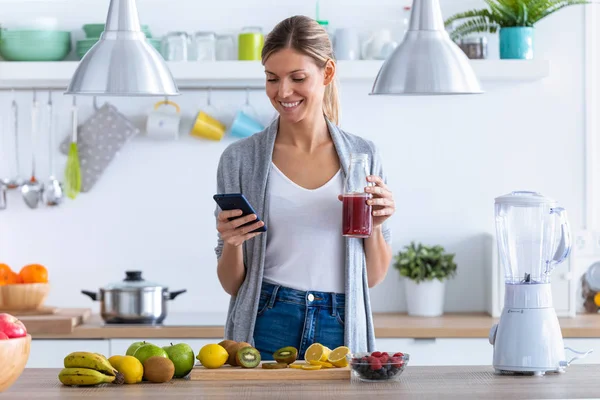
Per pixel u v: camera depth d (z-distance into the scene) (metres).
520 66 3.96
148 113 4.24
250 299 2.59
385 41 4.03
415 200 4.25
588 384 2.08
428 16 2.49
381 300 4.24
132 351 2.21
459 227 4.25
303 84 2.50
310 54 2.49
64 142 4.25
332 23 4.25
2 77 3.98
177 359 2.18
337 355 2.24
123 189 4.25
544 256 2.33
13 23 4.07
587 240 4.16
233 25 4.26
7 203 4.26
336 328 2.57
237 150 2.70
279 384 2.09
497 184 4.26
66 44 4.09
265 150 2.66
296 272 2.59
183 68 3.95
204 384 2.09
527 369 2.21
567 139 4.26
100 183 4.25
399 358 2.14
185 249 4.26
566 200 4.27
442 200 4.25
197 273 4.25
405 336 3.68
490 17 4.04
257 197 2.63
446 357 3.69
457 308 4.25
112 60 2.44
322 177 2.64
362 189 2.48
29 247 4.26
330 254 2.59
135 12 2.52
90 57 2.46
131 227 4.26
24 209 4.26
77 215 4.26
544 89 4.25
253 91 4.23
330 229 2.59
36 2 4.27
